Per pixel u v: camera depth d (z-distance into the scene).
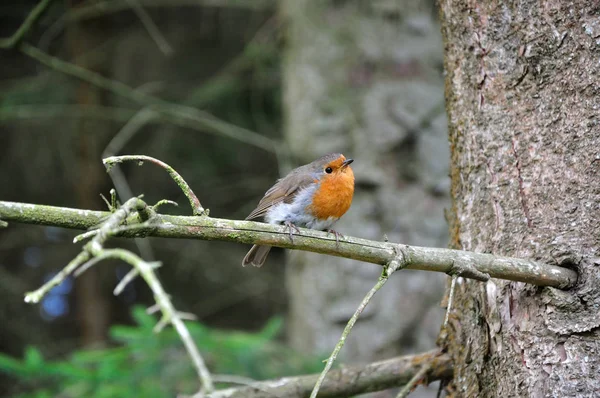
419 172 12.76
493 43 5.91
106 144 18.08
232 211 18.19
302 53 13.22
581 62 5.48
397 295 12.54
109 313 18.80
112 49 17.59
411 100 12.92
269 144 13.66
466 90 6.19
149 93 17.34
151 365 9.47
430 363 6.67
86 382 9.30
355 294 12.58
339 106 12.92
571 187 5.44
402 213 12.64
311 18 13.22
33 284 18.25
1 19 17.88
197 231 5.14
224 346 9.93
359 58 13.02
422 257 5.23
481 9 6.00
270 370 9.78
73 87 17.33
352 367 7.19
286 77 13.64
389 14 13.11
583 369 5.20
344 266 12.66
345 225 12.63
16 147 17.61
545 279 5.26
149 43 17.78
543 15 5.62
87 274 18.38
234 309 18.81
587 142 5.43
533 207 5.59
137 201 4.71
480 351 5.95
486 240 5.90
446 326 6.65
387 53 13.03
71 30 17.61
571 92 5.51
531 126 5.66
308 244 5.39
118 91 13.45
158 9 18.17
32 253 18.53
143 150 17.66
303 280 12.94
